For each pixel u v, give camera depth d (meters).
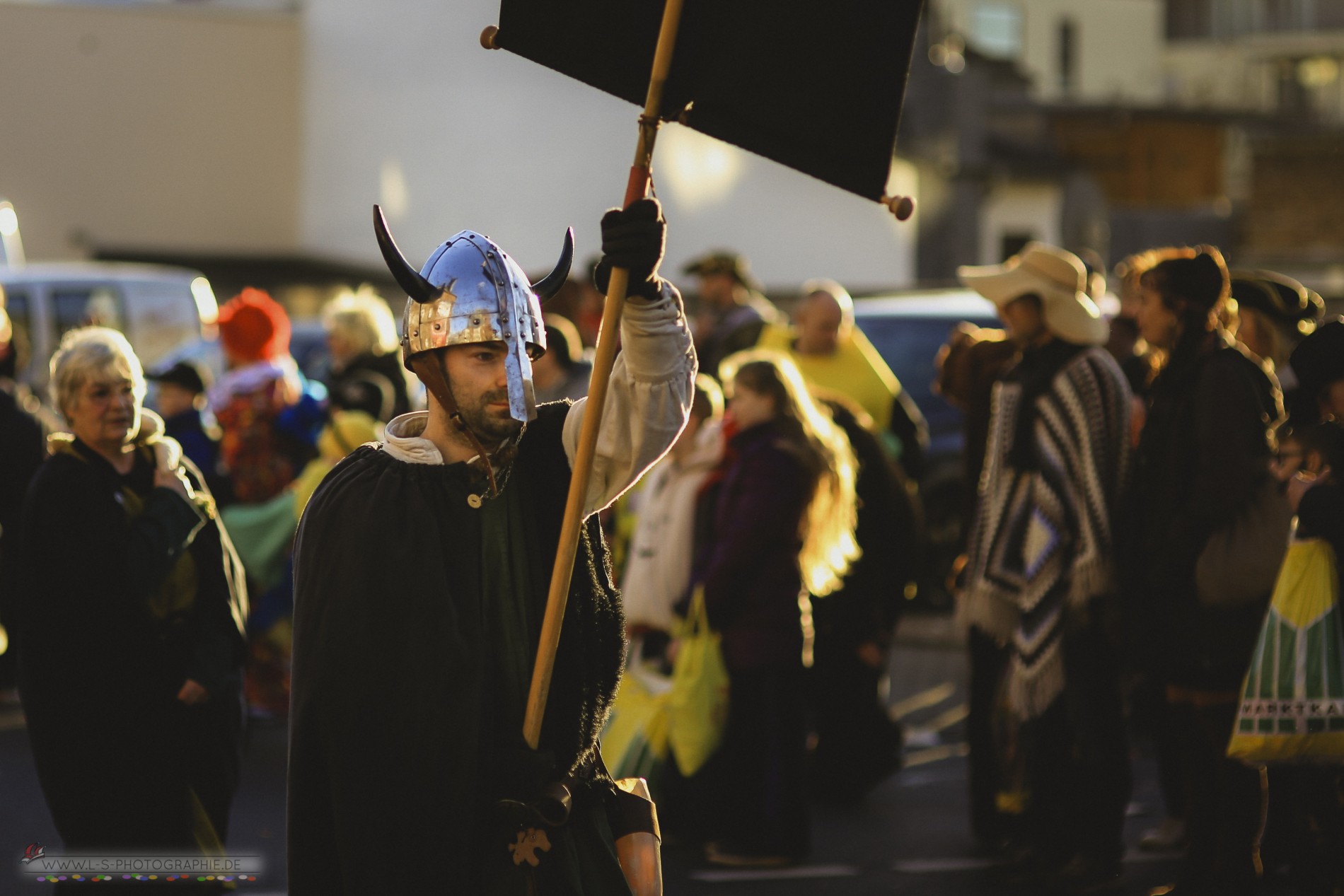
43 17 35.06
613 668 4.73
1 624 7.66
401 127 33.97
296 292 33.66
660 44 4.40
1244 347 10.01
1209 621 7.91
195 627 7.20
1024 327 8.77
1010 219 40.97
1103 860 8.45
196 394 11.67
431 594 4.45
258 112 36.75
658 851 4.94
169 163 36.12
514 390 4.47
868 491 10.57
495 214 32.47
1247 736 6.84
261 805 10.41
